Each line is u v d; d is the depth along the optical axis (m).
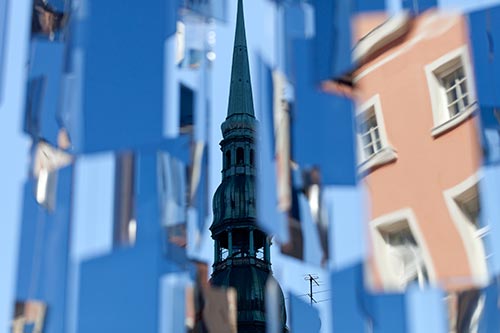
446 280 11.98
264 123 12.11
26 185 11.91
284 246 12.00
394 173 12.65
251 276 68.81
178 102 12.45
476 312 11.73
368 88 13.06
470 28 12.33
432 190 12.48
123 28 12.06
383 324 11.75
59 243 11.63
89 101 11.89
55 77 12.20
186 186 12.38
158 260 11.64
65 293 11.44
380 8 12.14
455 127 12.70
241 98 74.94
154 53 11.98
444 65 12.95
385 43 13.01
